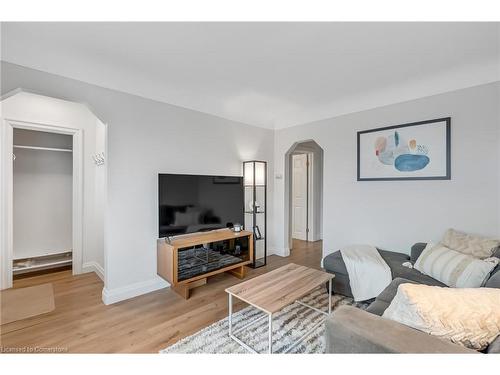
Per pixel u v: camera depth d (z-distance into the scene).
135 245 2.66
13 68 1.95
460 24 1.77
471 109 2.44
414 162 2.78
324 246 3.64
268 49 2.11
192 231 2.98
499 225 2.30
